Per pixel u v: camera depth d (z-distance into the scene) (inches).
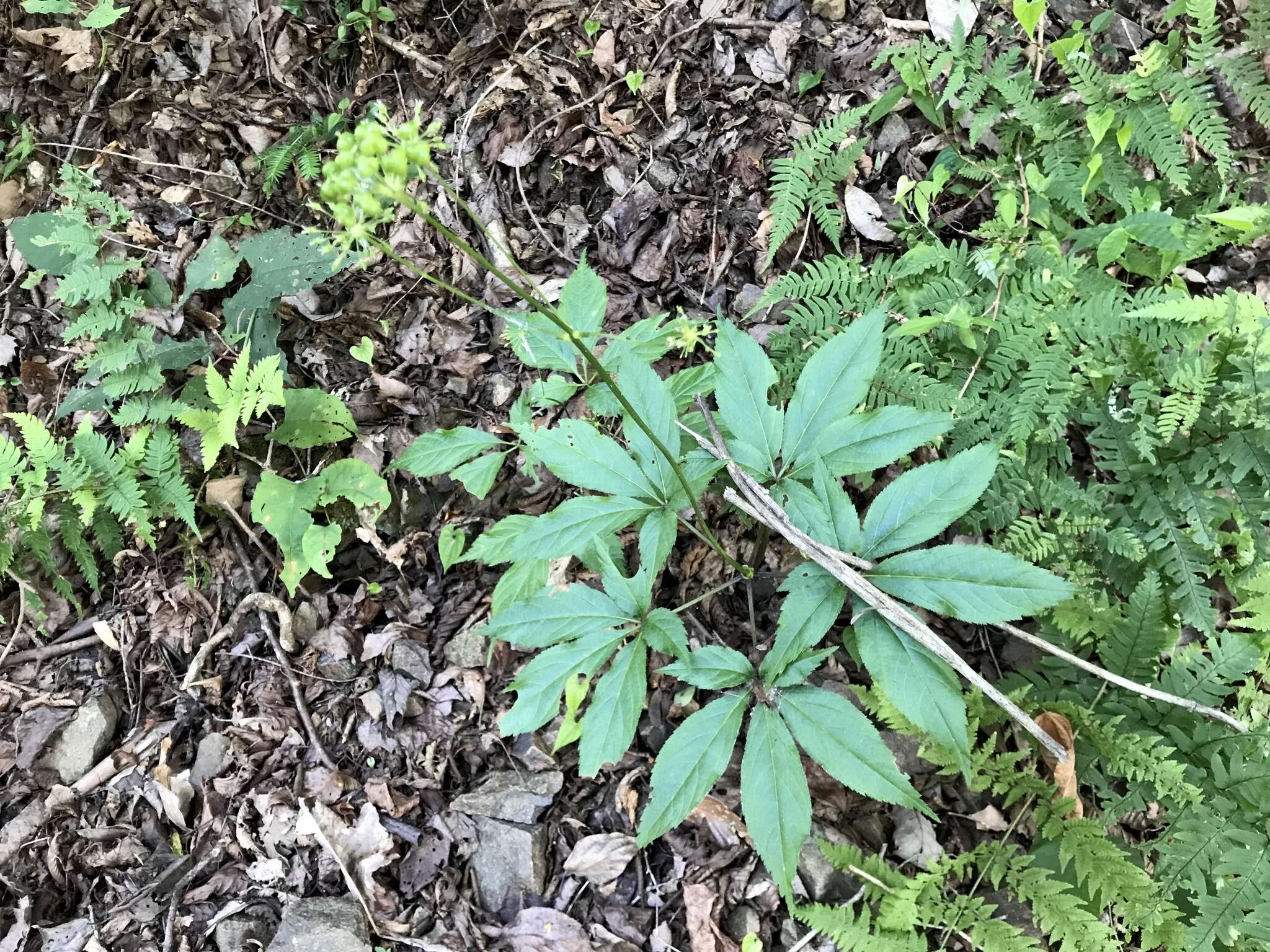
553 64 44.8
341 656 35.5
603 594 24.1
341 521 37.4
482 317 41.0
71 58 47.9
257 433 39.7
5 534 35.5
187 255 44.6
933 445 33.0
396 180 17.0
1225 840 25.9
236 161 47.5
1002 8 40.6
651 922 29.2
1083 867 26.1
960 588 21.3
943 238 37.9
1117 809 27.3
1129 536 29.3
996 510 30.4
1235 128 37.4
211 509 38.2
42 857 32.9
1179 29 39.0
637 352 27.8
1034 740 28.8
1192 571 28.8
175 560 38.2
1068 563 29.9
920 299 33.4
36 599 37.1
